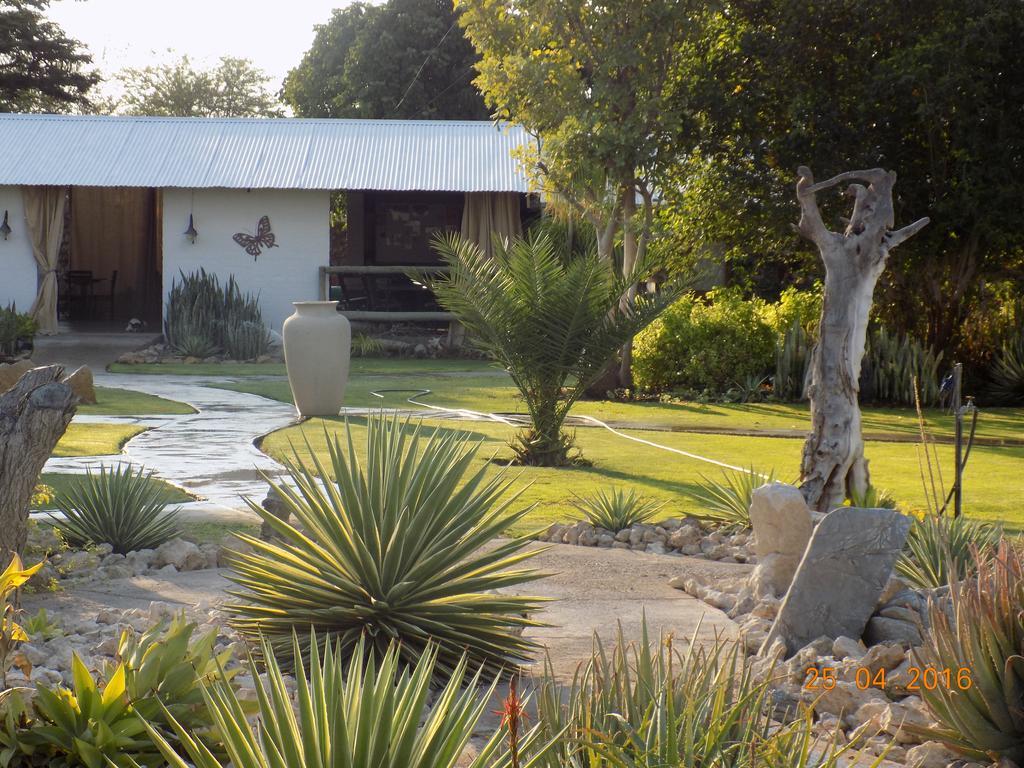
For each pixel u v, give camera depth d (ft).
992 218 62.90
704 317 67.87
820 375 28.19
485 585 16.19
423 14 145.48
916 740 13.38
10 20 143.84
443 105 148.05
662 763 9.41
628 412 58.54
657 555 24.54
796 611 17.02
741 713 10.80
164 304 94.22
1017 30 63.10
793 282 91.76
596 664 11.55
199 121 103.04
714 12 64.69
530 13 63.00
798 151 65.57
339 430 46.14
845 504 28.02
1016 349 67.72
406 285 103.50
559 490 33.12
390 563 15.80
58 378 18.78
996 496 33.01
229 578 16.16
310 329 51.55
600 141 61.87
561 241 88.33
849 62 66.44
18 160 93.35
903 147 65.67
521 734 10.74
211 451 40.04
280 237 94.63
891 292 70.28
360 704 8.51
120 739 11.48
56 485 31.35
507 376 75.97
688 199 70.54
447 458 16.76
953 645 13.42
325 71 152.46
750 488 28.45
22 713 12.12
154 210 120.57
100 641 16.74
